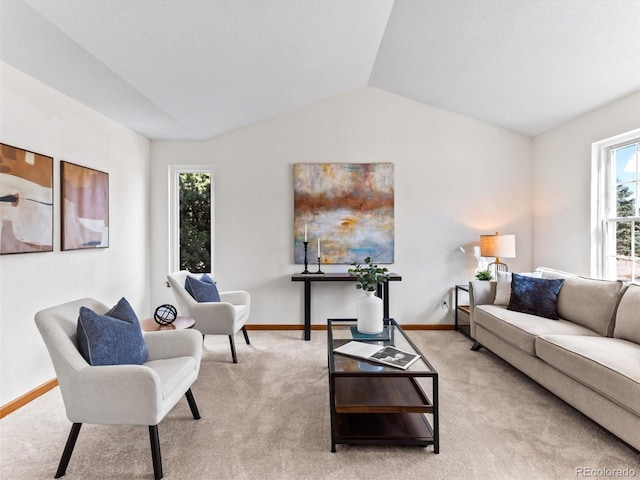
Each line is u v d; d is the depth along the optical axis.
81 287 3.06
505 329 2.85
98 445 1.93
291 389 2.63
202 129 3.97
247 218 4.29
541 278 3.34
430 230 4.29
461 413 2.27
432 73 3.58
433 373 1.87
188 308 3.22
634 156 3.10
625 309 2.42
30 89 2.51
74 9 1.85
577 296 2.84
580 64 2.79
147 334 2.17
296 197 4.25
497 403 2.40
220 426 2.12
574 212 3.62
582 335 2.55
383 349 2.27
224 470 1.73
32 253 2.53
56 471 1.71
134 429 2.10
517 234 4.29
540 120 3.82
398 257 4.29
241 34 2.42
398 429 1.99
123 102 3.05
